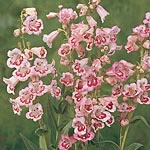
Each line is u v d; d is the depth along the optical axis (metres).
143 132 1.31
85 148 0.90
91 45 0.85
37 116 0.86
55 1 1.59
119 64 0.85
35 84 0.85
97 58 0.86
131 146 0.92
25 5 1.57
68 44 0.86
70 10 0.87
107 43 0.84
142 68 0.86
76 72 0.85
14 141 1.31
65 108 0.91
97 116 0.85
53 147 0.91
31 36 1.47
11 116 1.35
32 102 0.85
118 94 0.86
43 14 1.56
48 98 0.91
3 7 1.56
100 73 0.85
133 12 1.57
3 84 1.40
